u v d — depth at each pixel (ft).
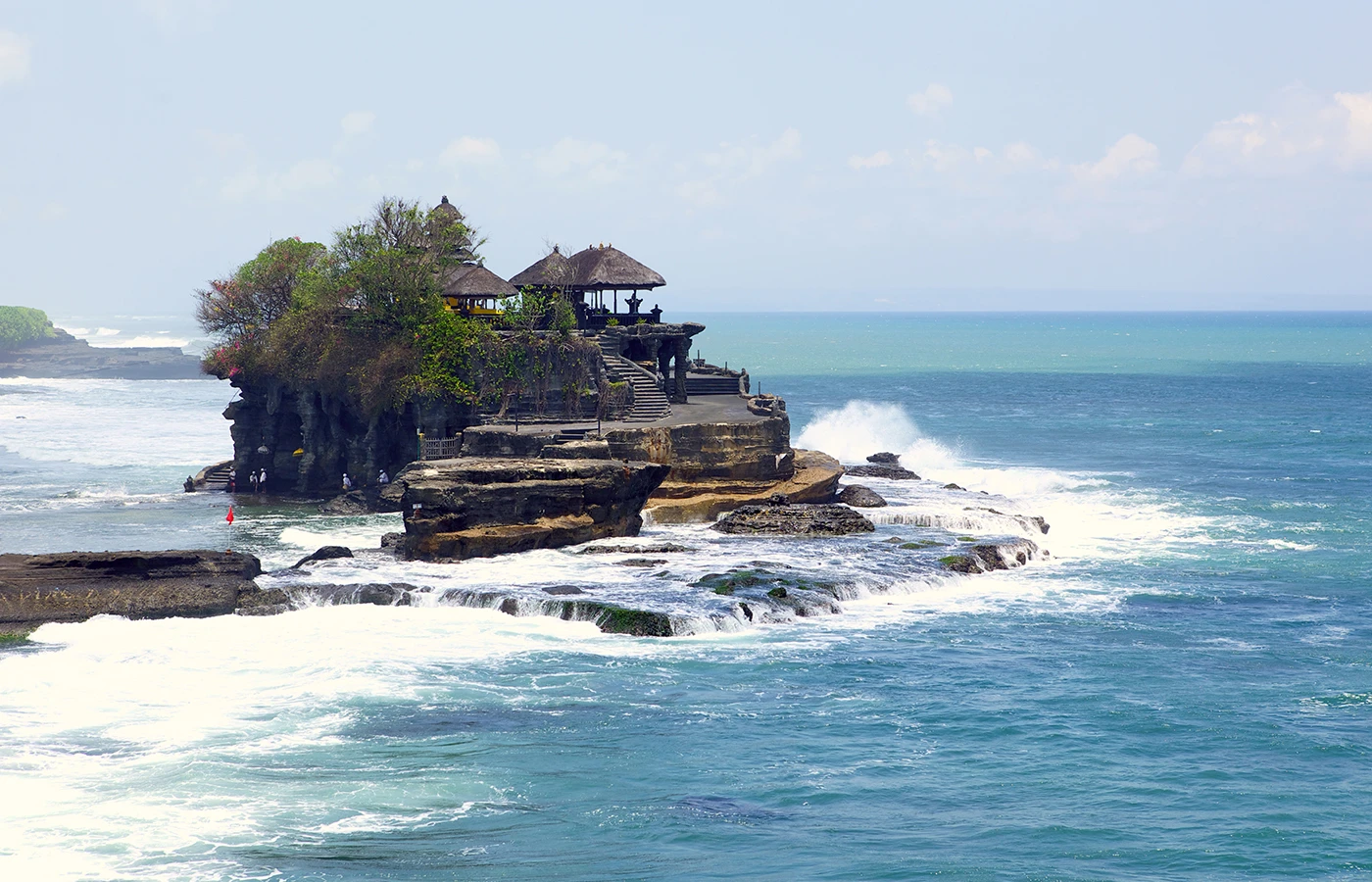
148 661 159.22
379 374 272.10
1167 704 151.23
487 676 156.76
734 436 249.14
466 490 207.41
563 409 271.90
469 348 269.44
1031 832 117.80
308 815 118.01
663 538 223.30
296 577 191.83
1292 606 195.93
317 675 155.43
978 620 185.16
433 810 120.26
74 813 116.78
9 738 134.10
